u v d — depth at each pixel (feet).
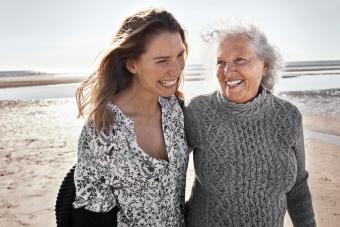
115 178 6.42
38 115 51.85
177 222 7.29
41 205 18.69
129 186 6.52
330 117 44.04
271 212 7.39
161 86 6.60
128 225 6.70
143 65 6.50
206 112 7.49
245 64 6.98
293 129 7.28
